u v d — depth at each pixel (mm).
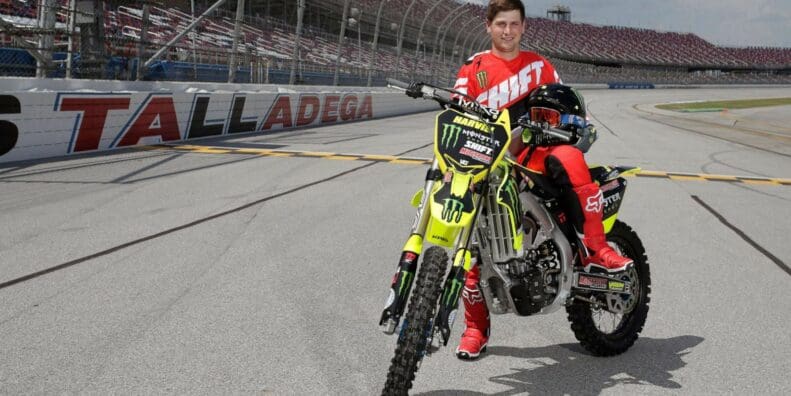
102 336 3807
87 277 4926
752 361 3709
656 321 4352
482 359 3648
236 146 13852
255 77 21000
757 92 97688
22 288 4648
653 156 14781
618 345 3721
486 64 3635
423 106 35438
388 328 2615
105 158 11273
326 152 13328
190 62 18062
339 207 7762
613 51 98750
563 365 3596
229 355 3574
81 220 6727
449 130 2893
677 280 5289
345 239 6262
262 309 4324
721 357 3756
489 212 3027
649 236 6812
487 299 3242
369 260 5566
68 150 11648
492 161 2838
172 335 3840
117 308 4281
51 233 6188
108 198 7883
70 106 11531
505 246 3057
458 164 2805
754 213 8273
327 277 5066
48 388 3143
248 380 3270
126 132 13000
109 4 14773
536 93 3449
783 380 3459
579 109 3412
